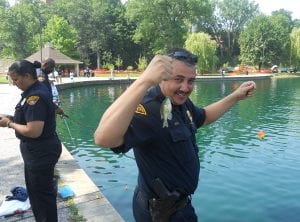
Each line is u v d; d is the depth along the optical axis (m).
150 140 2.30
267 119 17.62
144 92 1.89
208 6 62.12
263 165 9.93
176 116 2.42
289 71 64.19
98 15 62.25
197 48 53.41
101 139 1.95
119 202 7.21
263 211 7.02
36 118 3.79
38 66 4.28
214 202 7.39
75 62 42.06
